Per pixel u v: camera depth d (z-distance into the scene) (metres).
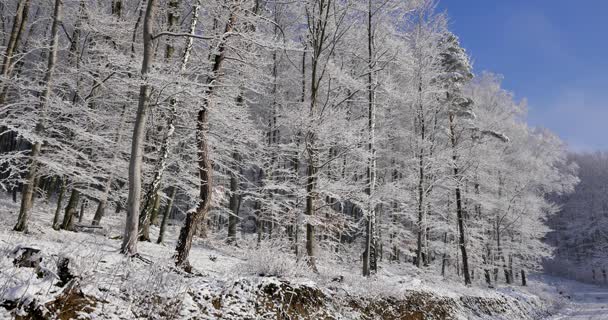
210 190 8.64
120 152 12.11
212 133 11.05
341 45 15.27
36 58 15.75
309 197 11.69
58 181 21.16
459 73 20.62
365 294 9.23
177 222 22.86
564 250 60.62
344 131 12.03
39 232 9.73
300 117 11.76
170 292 5.85
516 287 24.28
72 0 11.73
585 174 65.69
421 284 12.87
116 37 12.18
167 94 8.95
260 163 14.86
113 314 4.96
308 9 13.08
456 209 20.83
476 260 25.09
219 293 6.46
